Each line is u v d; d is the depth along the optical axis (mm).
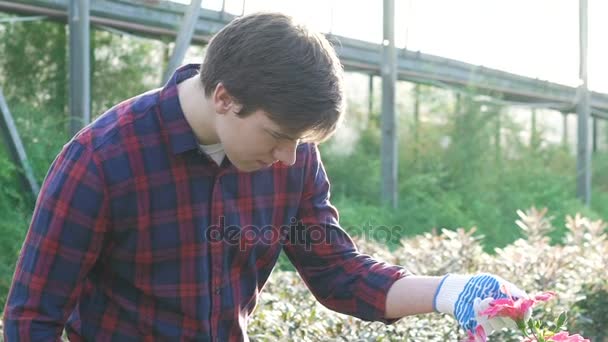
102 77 9703
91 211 1596
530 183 13141
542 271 3852
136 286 1710
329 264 1929
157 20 8992
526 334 1583
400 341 2883
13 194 7340
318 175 1910
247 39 1457
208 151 1672
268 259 1856
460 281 1738
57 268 1607
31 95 9211
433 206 11164
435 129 13180
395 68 10664
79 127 7531
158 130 1640
